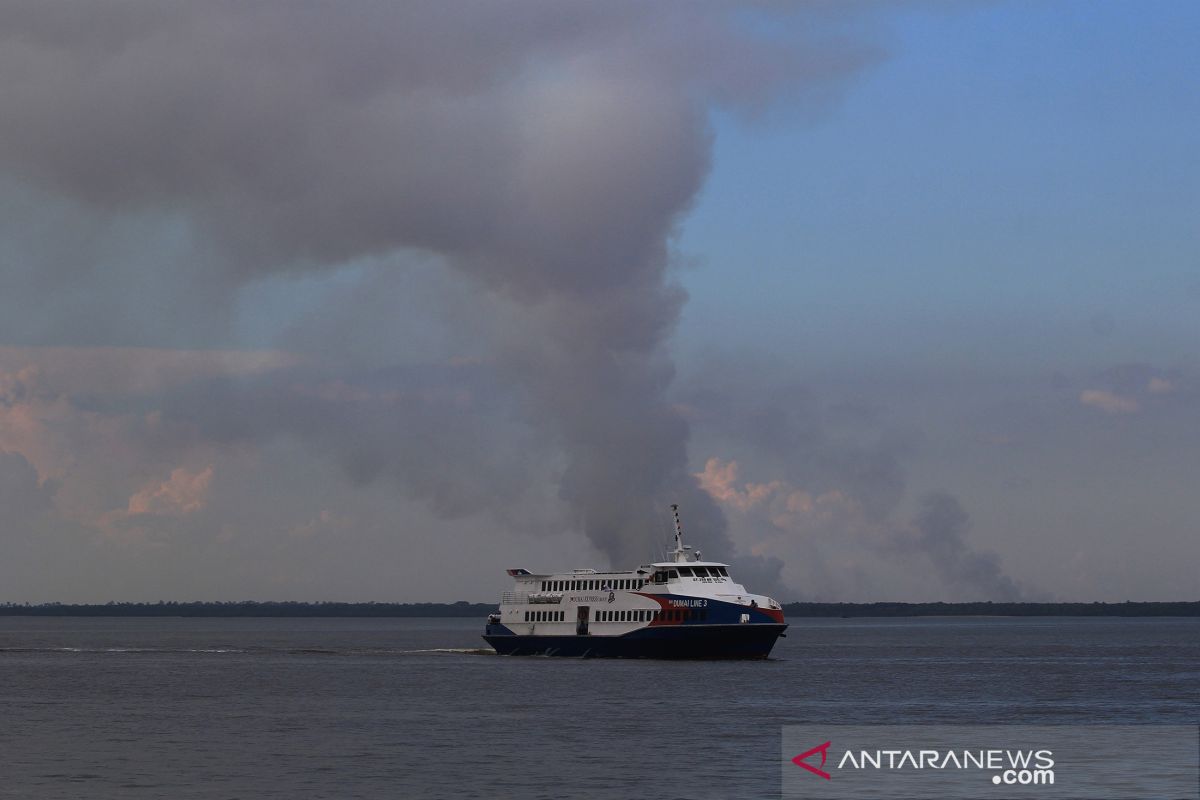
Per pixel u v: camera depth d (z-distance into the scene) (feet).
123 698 545.44
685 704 494.59
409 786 322.55
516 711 472.85
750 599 623.77
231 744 393.29
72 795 313.32
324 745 389.39
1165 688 597.11
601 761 357.61
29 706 511.40
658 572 645.10
